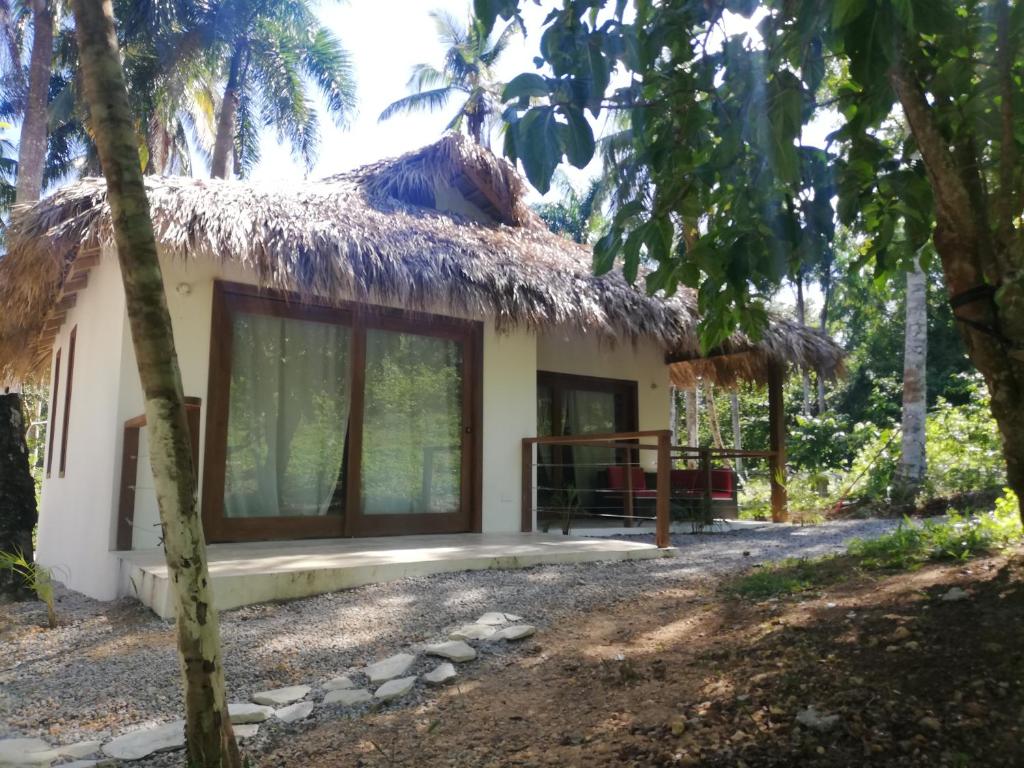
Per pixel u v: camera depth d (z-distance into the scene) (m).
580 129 2.60
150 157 20.66
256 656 3.92
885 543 5.06
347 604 4.75
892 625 3.23
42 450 15.89
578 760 2.59
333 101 19.72
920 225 3.44
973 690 2.54
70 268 6.80
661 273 3.19
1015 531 4.65
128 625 4.57
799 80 2.71
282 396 6.76
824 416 18.83
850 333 28.41
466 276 6.88
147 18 16.98
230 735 2.25
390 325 7.41
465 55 23.89
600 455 10.78
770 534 8.40
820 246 3.33
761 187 3.09
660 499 6.47
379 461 7.26
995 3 2.60
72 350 7.75
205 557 2.25
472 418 7.77
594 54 2.60
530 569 5.70
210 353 6.34
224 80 20.94
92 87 2.23
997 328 2.69
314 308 6.98
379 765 2.74
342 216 6.79
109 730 3.18
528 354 8.20
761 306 3.70
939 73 2.89
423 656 3.88
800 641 3.31
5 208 23.84
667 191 3.13
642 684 3.21
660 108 3.09
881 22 2.13
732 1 2.44
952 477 11.16
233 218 5.89
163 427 2.18
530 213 9.85
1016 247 2.67
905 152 3.44
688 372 12.05
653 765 2.47
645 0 3.00
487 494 7.73
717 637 3.69
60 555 7.48
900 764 2.24
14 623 4.93
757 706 2.75
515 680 3.51
